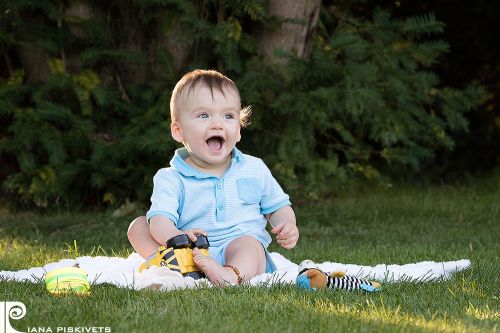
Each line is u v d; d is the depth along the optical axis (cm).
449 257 591
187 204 495
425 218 907
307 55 912
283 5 890
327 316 360
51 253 620
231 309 375
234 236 494
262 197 518
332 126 907
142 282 429
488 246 682
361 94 820
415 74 935
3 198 952
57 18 857
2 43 900
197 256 453
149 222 487
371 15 1041
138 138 833
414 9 1195
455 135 1250
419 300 405
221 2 879
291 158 855
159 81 878
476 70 1257
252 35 907
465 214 929
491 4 1180
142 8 865
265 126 880
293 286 435
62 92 899
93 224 816
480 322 357
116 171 877
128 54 866
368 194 1098
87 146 885
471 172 1258
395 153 965
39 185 873
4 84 891
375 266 529
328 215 906
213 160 494
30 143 856
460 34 1212
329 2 995
